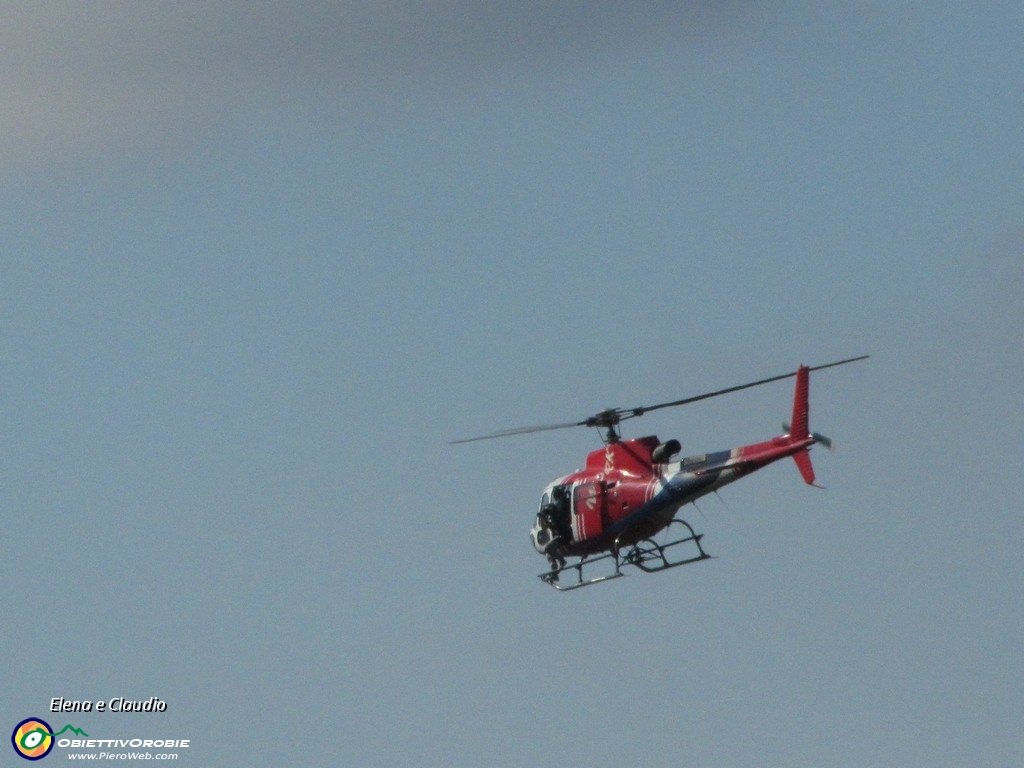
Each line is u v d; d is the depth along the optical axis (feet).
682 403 469.16
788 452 442.91
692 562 474.08
